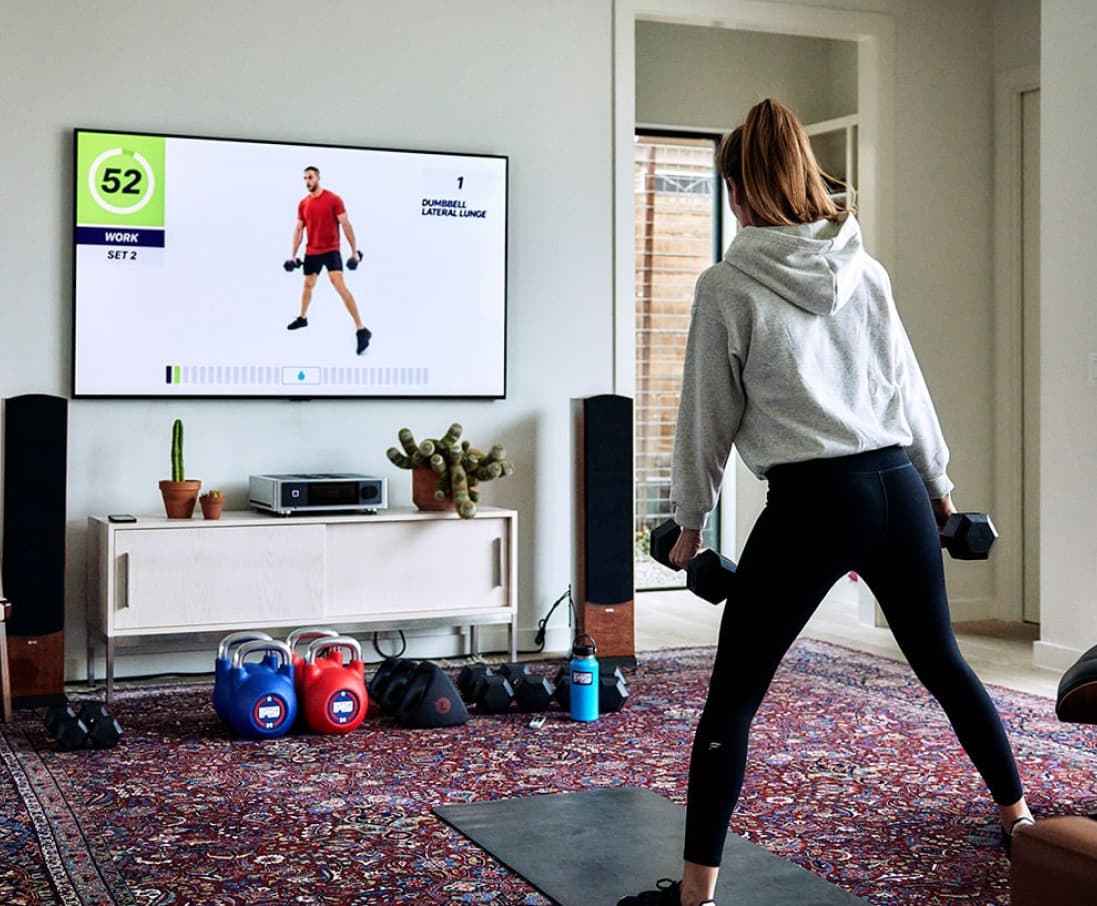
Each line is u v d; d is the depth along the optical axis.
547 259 5.17
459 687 4.17
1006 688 4.34
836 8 5.61
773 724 3.78
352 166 4.82
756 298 2.12
